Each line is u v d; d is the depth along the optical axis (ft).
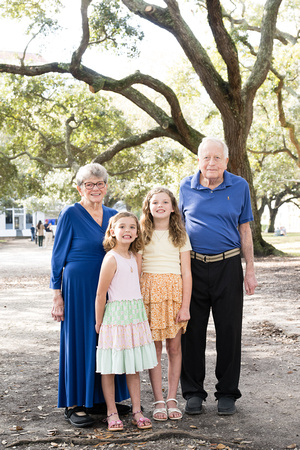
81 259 12.75
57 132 86.28
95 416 13.12
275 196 184.75
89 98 77.51
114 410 12.23
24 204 174.40
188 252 13.25
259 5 73.10
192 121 120.37
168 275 12.89
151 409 13.67
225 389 13.38
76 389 12.62
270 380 16.26
